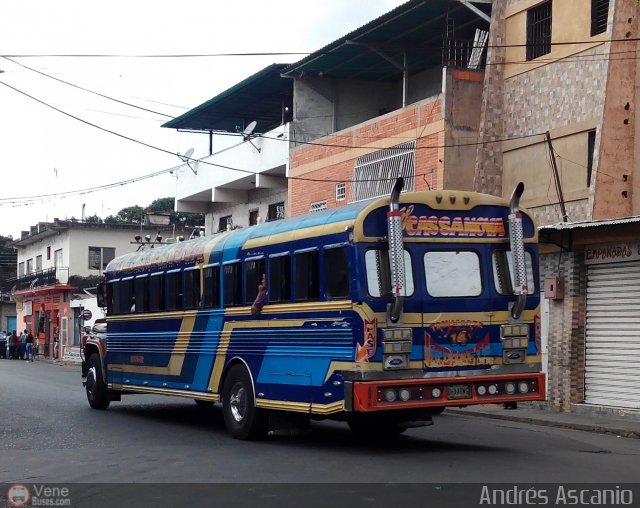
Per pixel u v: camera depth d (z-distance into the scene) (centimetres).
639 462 1098
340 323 1117
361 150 2555
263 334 1287
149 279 1678
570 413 1791
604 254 1772
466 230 1160
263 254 1302
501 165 2216
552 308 1878
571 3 2055
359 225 1099
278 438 1347
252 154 3128
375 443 1284
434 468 1018
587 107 1986
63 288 5319
